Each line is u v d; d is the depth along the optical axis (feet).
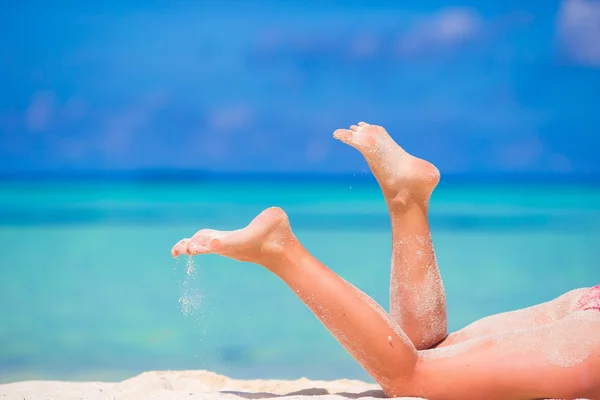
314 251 37.40
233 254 8.86
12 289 26.32
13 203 73.67
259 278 29.43
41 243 42.24
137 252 37.55
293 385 11.51
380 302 22.24
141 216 62.95
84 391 10.12
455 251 38.22
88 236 46.52
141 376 10.91
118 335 19.39
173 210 69.87
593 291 9.44
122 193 87.76
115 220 59.21
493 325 10.09
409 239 9.87
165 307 23.39
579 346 8.45
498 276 28.48
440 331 9.95
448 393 8.73
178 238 44.91
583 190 90.68
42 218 60.18
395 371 8.75
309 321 21.48
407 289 9.84
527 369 8.50
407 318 9.86
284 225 8.80
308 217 63.93
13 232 49.60
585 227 50.65
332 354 17.43
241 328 20.52
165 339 19.01
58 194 84.53
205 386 10.48
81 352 17.37
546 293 24.32
